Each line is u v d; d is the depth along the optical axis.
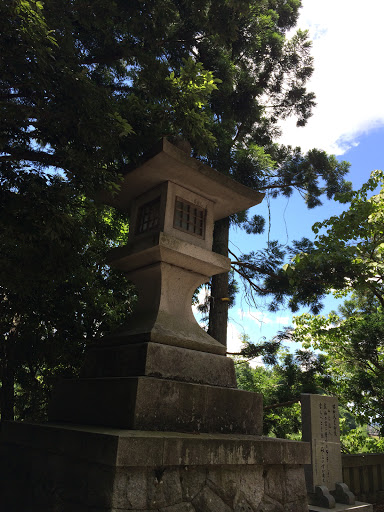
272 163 8.49
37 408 7.58
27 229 3.77
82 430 3.27
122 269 5.06
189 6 5.68
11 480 3.92
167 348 4.07
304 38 10.01
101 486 2.88
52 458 3.47
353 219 9.04
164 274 4.57
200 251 4.64
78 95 3.89
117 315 7.07
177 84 4.96
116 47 5.71
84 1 4.79
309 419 6.98
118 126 4.18
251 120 9.51
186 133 5.10
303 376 9.43
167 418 3.60
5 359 6.47
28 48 3.55
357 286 8.62
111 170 4.41
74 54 4.50
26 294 5.21
